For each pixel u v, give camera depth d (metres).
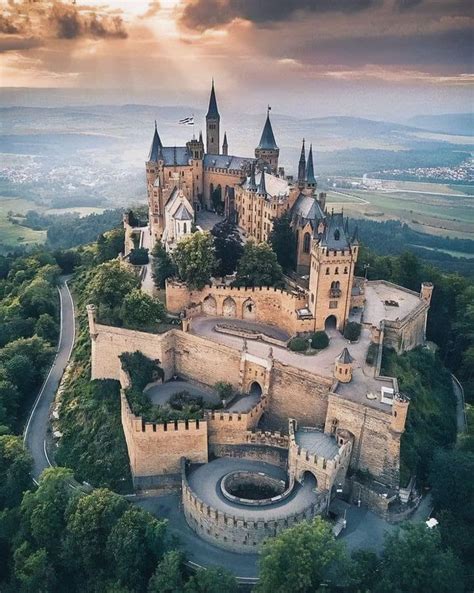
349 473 95.19
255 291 127.44
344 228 118.38
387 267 167.38
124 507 88.75
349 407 94.38
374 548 84.19
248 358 109.94
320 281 115.62
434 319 152.00
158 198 176.50
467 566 81.81
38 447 118.81
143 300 119.12
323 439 96.19
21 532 95.00
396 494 90.88
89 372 130.88
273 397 108.19
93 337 123.81
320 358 110.19
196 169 189.75
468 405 114.31
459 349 145.12
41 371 142.25
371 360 108.62
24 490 102.81
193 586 76.25
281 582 72.12
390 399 94.69
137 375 114.75
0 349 145.38
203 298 130.38
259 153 181.75
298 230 137.62
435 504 91.88
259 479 96.38
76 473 107.88
